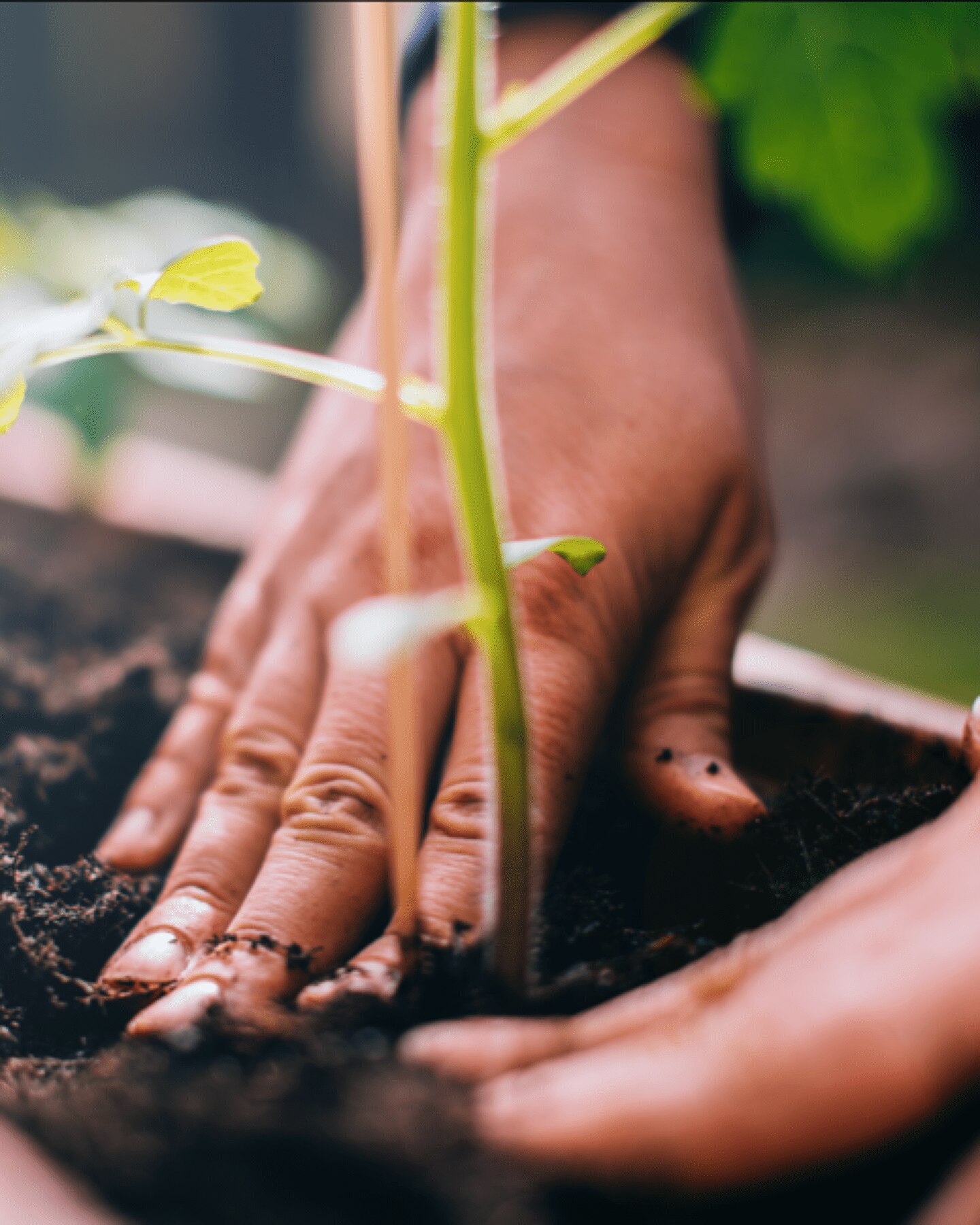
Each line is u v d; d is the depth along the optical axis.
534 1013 0.33
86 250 0.69
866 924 0.30
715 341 0.42
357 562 0.40
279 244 0.77
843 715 0.42
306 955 0.34
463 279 0.30
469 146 0.30
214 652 0.42
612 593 0.38
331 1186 0.29
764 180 0.38
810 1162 0.28
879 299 1.65
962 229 1.61
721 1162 0.28
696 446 0.40
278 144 2.20
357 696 0.37
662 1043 0.29
